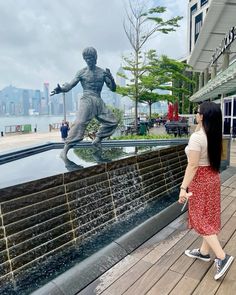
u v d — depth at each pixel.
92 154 6.71
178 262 3.18
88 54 6.20
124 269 3.08
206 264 3.12
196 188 2.80
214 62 19.61
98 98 6.54
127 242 3.59
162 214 4.51
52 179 3.72
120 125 17.45
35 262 3.39
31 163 6.00
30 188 3.40
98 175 4.59
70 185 4.02
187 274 2.94
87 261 3.15
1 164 6.00
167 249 3.50
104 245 4.00
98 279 2.91
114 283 2.83
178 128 17.62
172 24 17.80
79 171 4.20
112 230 4.54
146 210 5.48
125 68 17.05
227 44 14.77
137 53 18.58
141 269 3.07
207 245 3.11
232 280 2.81
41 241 3.49
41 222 3.52
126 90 17.36
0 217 3.05
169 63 19.19
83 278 2.88
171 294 2.63
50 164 5.60
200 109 2.71
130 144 9.70
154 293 2.66
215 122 2.64
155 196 6.11
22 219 3.29
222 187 6.19
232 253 3.35
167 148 6.81
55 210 3.73
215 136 2.66
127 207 5.22
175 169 7.12
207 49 18.89
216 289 2.68
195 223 2.87
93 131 12.73
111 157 6.11
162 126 27.98
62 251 3.76
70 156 6.52
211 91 17.41
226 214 4.58
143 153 5.96
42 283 3.08
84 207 4.23
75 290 2.73
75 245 3.97
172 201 6.02
